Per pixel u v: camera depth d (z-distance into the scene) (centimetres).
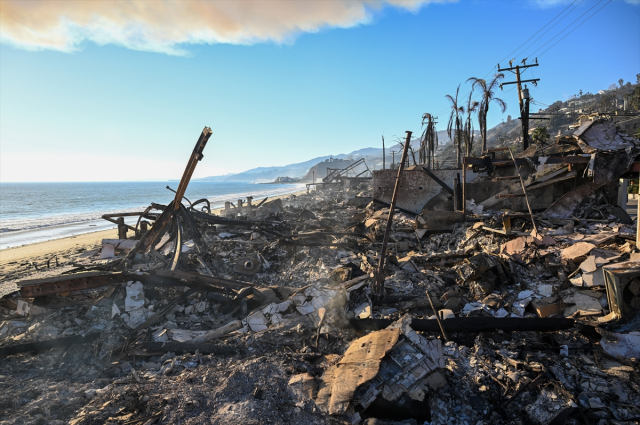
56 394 512
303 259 1267
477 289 818
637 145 949
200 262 1173
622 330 559
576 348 571
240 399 480
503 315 715
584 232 1090
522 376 505
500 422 446
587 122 1021
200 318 810
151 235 1253
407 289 864
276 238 1609
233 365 573
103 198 9025
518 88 2634
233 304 856
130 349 632
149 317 772
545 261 864
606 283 611
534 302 731
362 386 482
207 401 476
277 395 487
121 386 525
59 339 664
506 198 1605
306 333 676
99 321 754
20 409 482
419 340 542
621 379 494
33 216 4453
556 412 443
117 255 1373
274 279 1118
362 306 768
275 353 614
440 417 454
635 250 786
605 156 951
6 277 1281
